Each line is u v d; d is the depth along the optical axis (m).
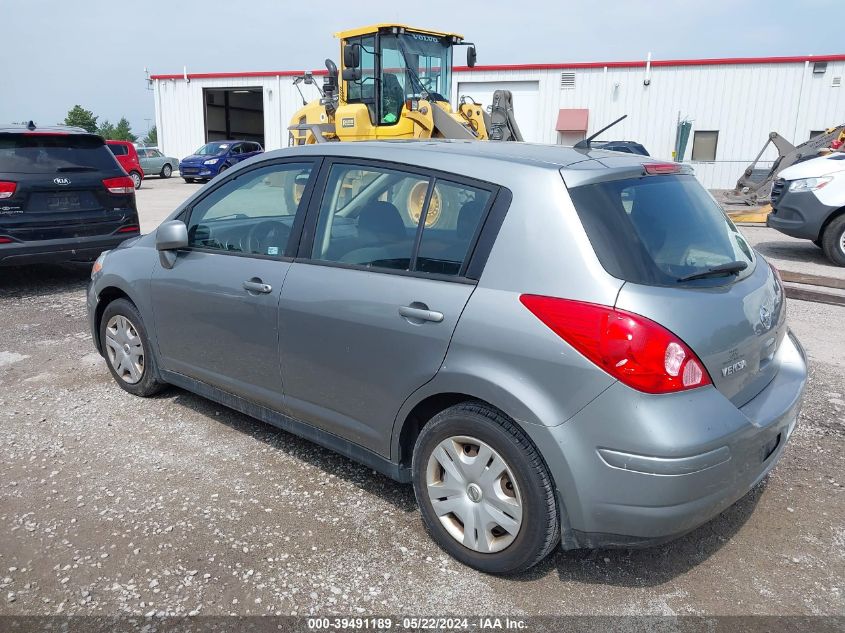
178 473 3.64
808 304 7.35
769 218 10.72
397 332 2.92
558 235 2.59
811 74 25.28
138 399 4.63
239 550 2.98
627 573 2.85
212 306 3.78
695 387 2.46
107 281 4.54
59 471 3.65
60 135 7.47
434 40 12.71
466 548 2.86
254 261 3.61
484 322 2.66
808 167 10.05
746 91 26.11
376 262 3.10
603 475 2.46
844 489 3.52
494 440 2.68
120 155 24.20
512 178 2.77
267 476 3.62
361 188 3.24
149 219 14.62
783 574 2.85
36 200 7.25
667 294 2.50
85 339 5.99
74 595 2.69
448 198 2.92
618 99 27.61
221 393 4.00
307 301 3.27
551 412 2.51
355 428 3.23
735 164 26.75
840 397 4.71
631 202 2.78
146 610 2.62
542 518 2.61
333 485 3.54
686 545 3.05
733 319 2.63
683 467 2.38
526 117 28.98
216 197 3.97
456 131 11.80
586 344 2.43
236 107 38.97
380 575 2.83
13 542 3.02
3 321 6.58
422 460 2.97
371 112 12.39
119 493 3.44
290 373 3.46
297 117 14.49
